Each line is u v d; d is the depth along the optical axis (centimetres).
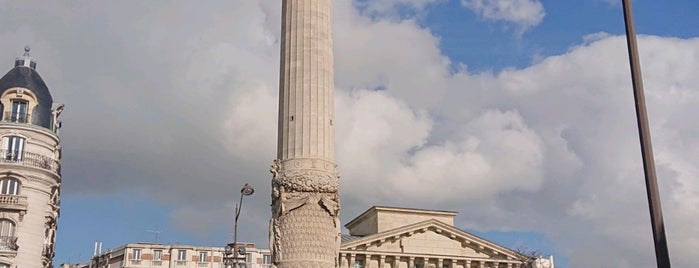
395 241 8112
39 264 7012
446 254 8144
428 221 8225
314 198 3028
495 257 8350
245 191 4809
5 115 7494
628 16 2383
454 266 8138
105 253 10962
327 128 3159
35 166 7138
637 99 2266
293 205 3003
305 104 3147
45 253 7144
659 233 2111
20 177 7038
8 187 6975
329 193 3072
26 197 7006
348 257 7819
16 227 6906
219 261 10481
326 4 3359
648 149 2198
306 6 3297
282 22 3341
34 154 7294
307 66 3206
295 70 3206
